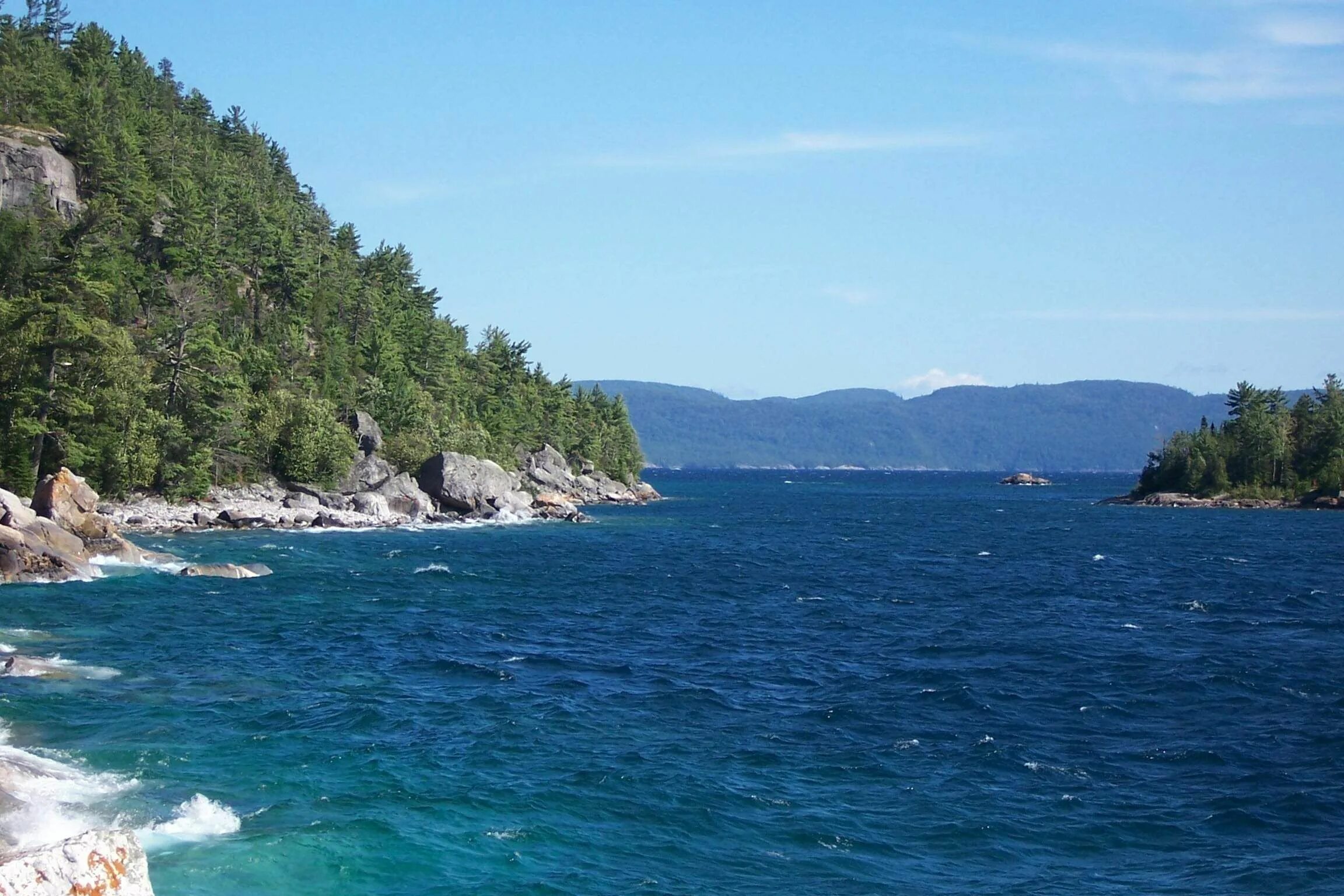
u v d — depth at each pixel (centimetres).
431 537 10981
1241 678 4550
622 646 5178
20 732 3133
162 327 11531
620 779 3002
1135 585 8231
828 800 2909
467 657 4719
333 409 12900
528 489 17138
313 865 2316
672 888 2314
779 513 18675
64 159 14100
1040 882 2414
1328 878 2447
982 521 17138
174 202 13950
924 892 2345
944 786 3055
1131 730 3706
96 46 18325
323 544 9550
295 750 3142
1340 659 5044
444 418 15600
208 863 2284
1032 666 4822
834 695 4172
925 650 5225
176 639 4766
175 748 3086
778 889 2339
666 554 10381
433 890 2236
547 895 2244
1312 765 3309
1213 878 2444
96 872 1492
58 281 9688
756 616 6344
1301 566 9875
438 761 3100
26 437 9044
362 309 16350
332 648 4769
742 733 3566
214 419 10919
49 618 5094
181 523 9956
